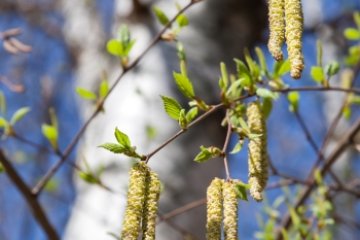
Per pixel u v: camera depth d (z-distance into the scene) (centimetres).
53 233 71
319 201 76
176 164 79
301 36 48
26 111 71
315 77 62
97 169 81
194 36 87
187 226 78
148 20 89
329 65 62
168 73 84
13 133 71
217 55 87
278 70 60
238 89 56
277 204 80
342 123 125
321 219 74
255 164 52
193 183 79
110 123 85
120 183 81
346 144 78
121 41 67
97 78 126
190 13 88
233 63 89
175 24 76
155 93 84
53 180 119
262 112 54
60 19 188
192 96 55
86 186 84
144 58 86
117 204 81
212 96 83
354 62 82
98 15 145
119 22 92
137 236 46
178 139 80
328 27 142
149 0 90
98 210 81
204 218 79
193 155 80
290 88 61
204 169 81
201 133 81
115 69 94
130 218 47
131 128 82
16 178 70
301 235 73
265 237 76
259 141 53
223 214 49
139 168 48
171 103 51
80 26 144
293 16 48
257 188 51
